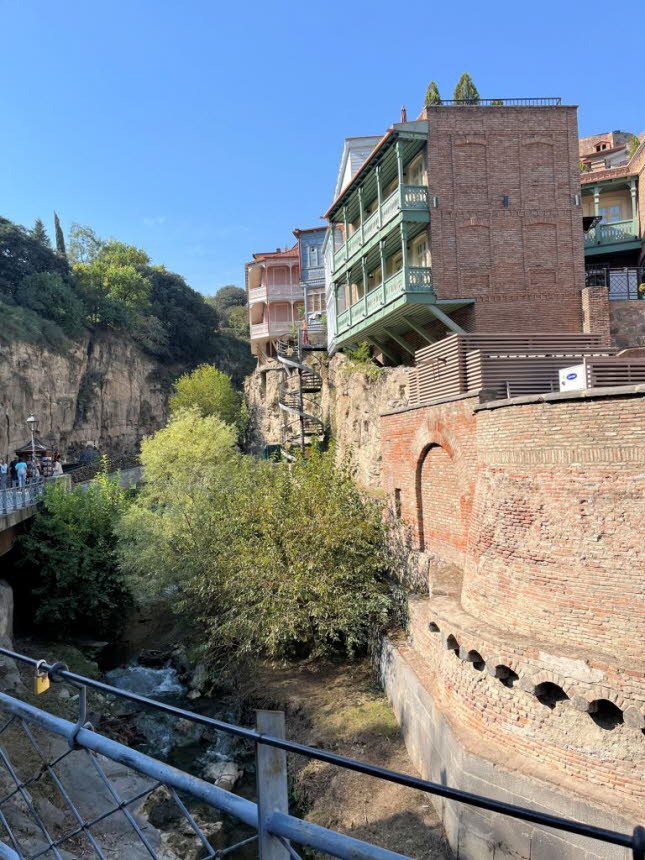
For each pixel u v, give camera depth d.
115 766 13.40
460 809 10.49
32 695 16.70
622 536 9.69
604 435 10.01
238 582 19.00
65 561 23.03
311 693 16.95
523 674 10.09
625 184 29.31
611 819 8.70
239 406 58.16
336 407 32.38
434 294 22.77
